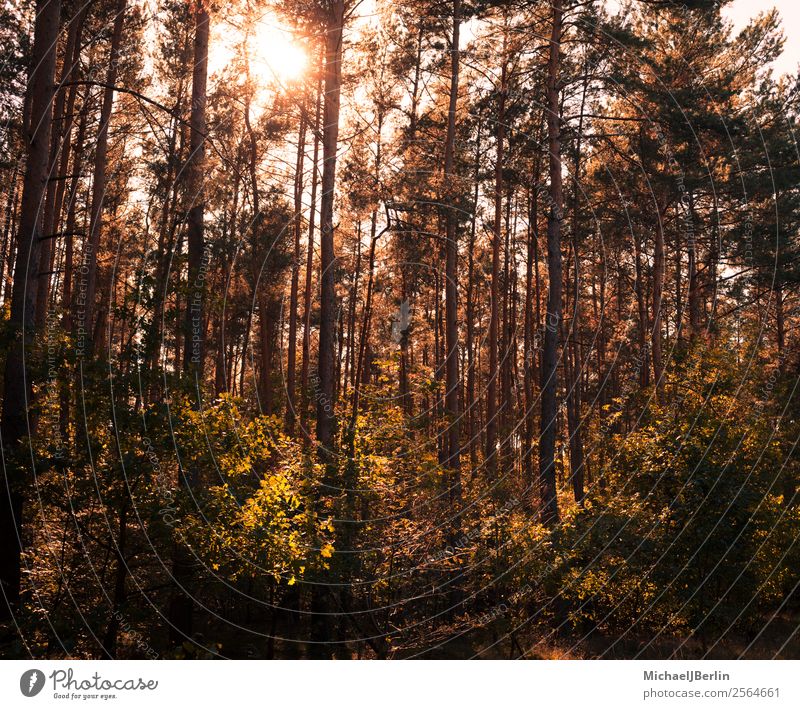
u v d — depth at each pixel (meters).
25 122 14.58
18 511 9.82
